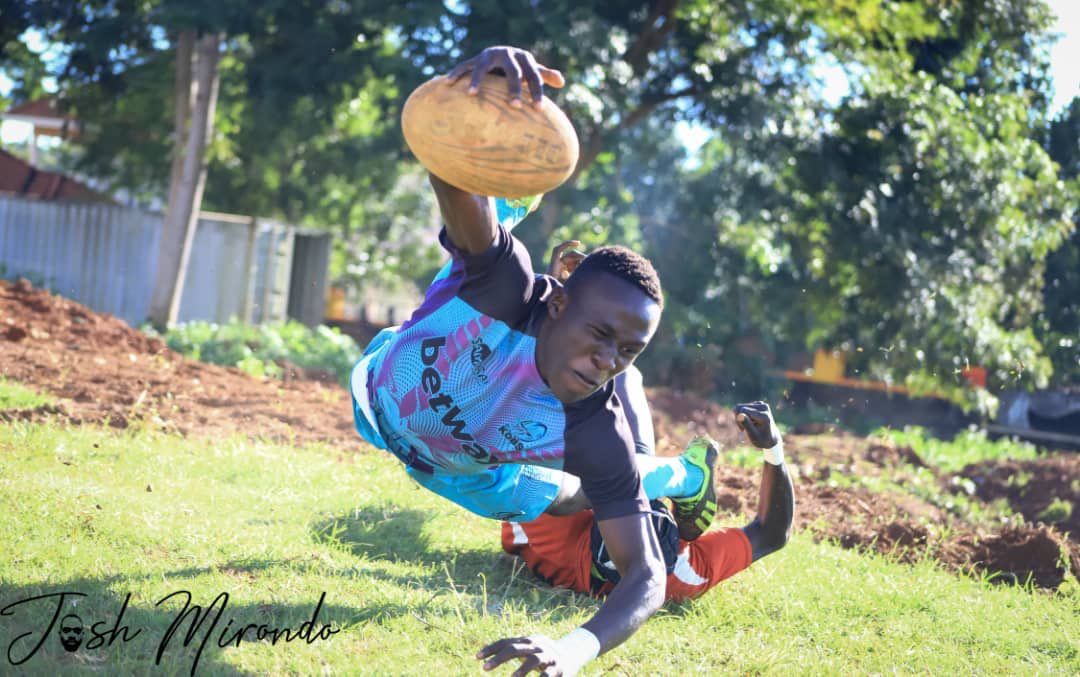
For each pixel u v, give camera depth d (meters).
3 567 3.84
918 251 15.85
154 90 20.47
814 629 4.33
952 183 15.80
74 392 7.98
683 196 19.61
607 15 16.58
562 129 2.71
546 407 3.22
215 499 5.30
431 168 2.75
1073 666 4.21
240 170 23.44
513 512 3.98
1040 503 8.02
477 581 4.60
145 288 20.53
